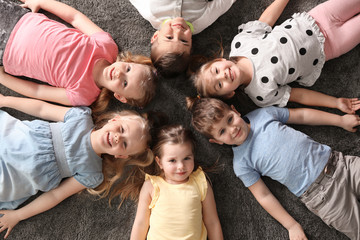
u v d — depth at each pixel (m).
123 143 1.24
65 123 1.30
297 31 1.26
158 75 1.39
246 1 1.40
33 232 1.39
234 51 1.33
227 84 1.24
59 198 1.33
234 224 1.37
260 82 1.27
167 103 1.42
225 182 1.39
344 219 1.22
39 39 1.29
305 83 1.34
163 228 1.23
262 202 1.31
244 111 1.41
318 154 1.25
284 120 1.32
